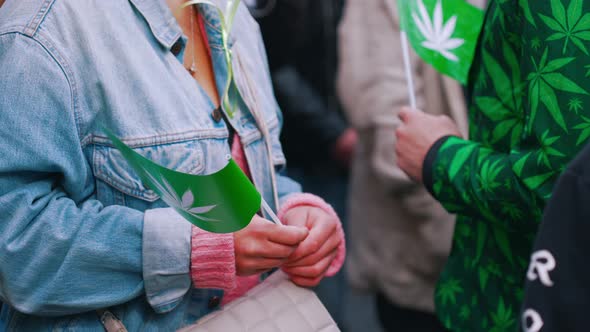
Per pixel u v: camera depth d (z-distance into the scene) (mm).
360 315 3225
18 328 1282
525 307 894
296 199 1448
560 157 1218
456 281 1604
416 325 2316
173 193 1112
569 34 1204
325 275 1458
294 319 1316
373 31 2201
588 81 1192
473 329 1558
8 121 1156
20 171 1174
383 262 2285
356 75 2223
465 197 1418
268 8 2713
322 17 2775
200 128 1284
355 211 2396
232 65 1412
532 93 1261
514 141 1408
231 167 1099
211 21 1389
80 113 1206
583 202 860
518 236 1438
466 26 1604
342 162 2947
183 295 1291
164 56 1292
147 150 1230
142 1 1274
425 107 2125
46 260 1188
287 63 2855
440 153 1479
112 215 1225
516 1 1312
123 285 1244
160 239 1224
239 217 1152
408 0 1629
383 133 2178
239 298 1353
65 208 1207
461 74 1587
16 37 1166
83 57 1200
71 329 1263
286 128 2932
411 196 2166
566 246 869
